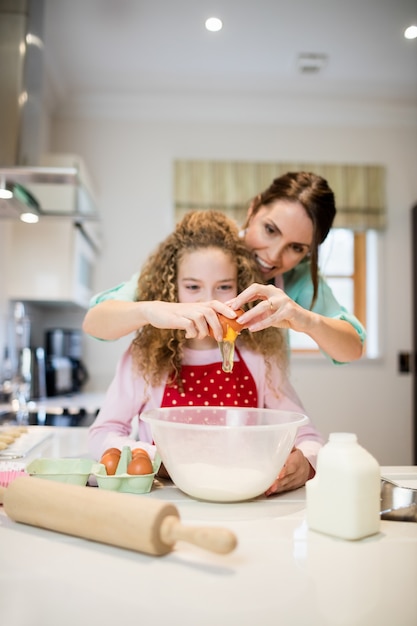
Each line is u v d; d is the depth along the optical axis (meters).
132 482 0.91
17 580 0.58
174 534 0.62
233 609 0.52
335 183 3.67
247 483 0.85
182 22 2.72
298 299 1.52
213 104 3.63
